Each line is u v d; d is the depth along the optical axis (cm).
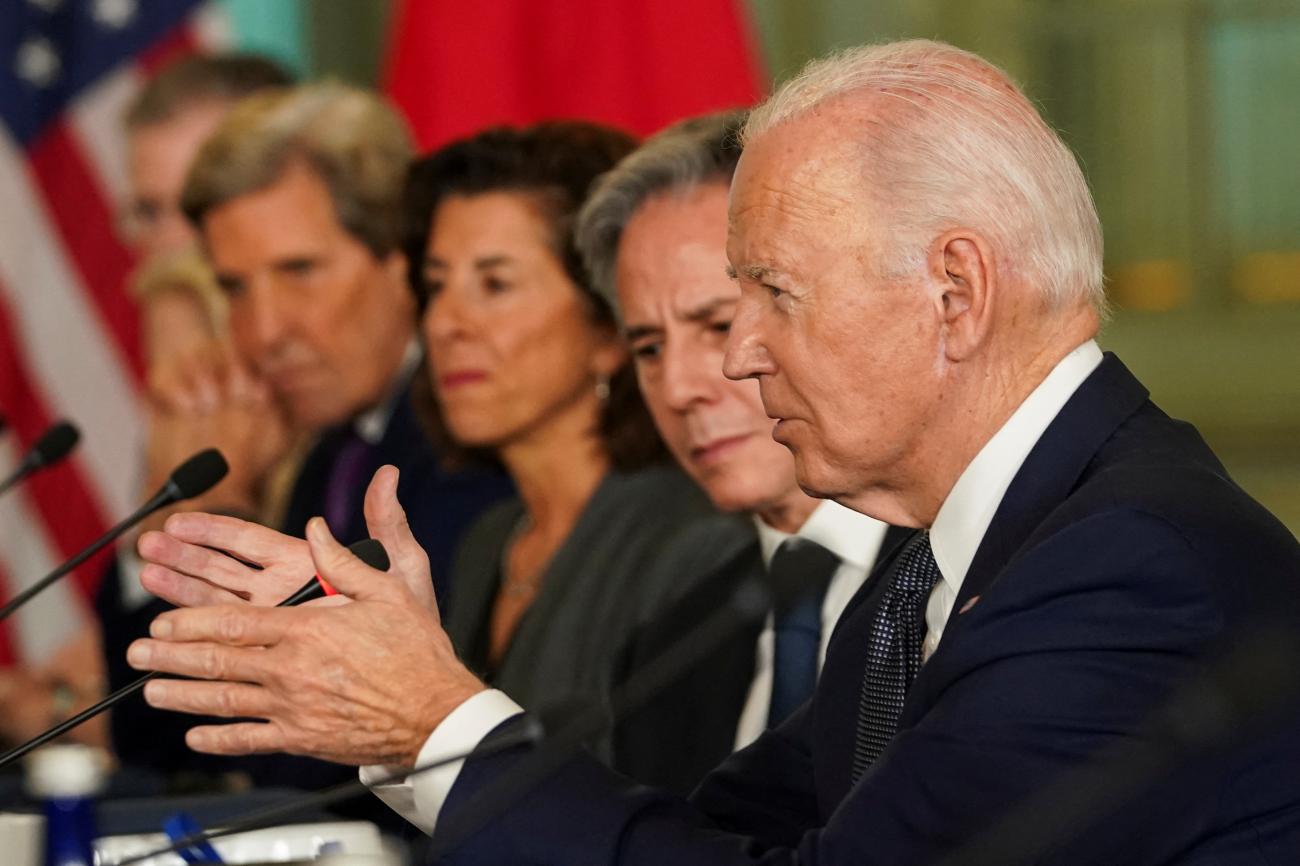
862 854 438
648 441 791
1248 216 1734
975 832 430
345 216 1051
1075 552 441
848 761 525
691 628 686
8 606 582
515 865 456
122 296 1333
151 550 508
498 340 808
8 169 1338
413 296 867
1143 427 484
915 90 484
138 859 472
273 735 468
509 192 820
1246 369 1731
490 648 797
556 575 754
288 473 1077
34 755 773
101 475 1325
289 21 1506
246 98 1243
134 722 939
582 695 693
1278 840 438
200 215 1073
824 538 663
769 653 661
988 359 480
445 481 884
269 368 1062
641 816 461
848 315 477
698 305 684
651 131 1291
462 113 1308
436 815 464
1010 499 476
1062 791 349
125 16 1361
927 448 486
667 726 668
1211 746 330
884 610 523
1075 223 483
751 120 509
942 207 473
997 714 435
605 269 732
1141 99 1738
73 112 1348
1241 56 1728
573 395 801
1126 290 1758
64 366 1330
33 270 1332
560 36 1298
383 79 1524
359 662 464
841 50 527
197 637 465
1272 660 313
